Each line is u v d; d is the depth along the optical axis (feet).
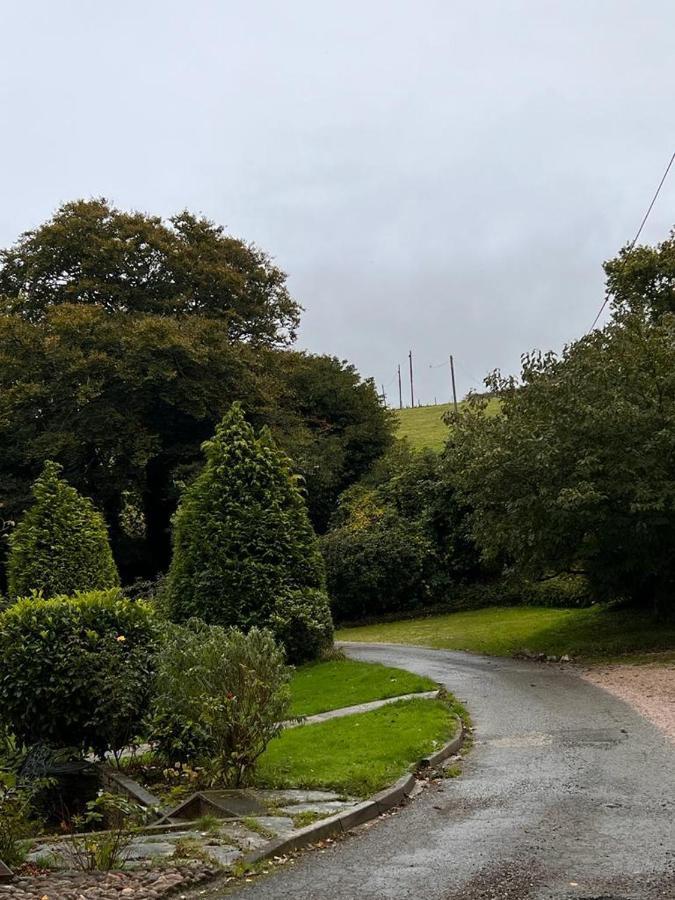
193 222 118.73
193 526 58.49
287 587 58.13
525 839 19.34
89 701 32.27
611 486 52.29
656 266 86.89
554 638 62.64
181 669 28.35
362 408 131.44
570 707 37.22
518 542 56.59
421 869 17.62
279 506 60.18
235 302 116.06
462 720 35.29
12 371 96.37
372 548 93.61
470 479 58.85
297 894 16.35
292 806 23.00
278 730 26.96
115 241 105.40
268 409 106.01
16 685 31.45
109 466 102.99
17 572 58.34
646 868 16.78
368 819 22.17
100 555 60.80
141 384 94.84
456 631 75.36
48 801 29.66
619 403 51.62
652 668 46.47
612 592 63.41
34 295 111.14
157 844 19.72
